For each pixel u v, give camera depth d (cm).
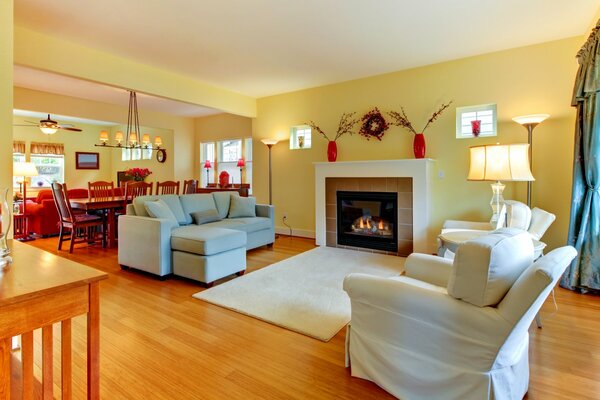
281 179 601
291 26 326
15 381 133
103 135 624
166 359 197
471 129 423
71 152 937
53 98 568
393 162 441
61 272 117
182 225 422
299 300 286
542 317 253
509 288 142
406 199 441
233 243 347
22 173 545
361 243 479
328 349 209
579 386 170
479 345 137
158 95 454
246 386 172
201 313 262
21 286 103
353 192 482
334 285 323
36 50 334
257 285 324
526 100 382
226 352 205
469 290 139
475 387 138
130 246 369
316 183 511
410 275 220
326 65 439
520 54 384
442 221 439
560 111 365
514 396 148
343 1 280
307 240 551
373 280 171
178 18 308
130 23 317
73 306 110
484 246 136
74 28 326
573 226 309
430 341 150
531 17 312
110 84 397
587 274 297
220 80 504
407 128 461
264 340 220
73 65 363
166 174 816
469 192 421
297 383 175
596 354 201
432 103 441
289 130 582
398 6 289
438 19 314
